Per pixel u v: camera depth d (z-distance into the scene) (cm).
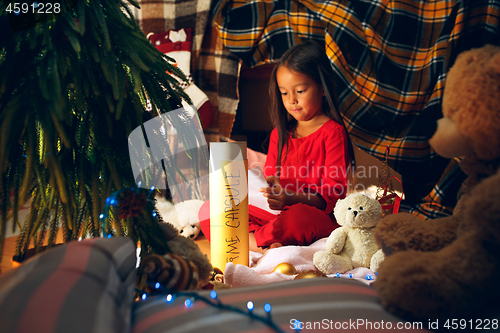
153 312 34
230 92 174
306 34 154
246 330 30
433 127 45
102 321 23
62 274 27
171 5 176
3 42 47
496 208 32
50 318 22
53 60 45
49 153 44
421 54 143
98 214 50
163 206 89
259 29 160
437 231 45
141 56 54
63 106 45
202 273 53
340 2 147
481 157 42
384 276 36
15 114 41
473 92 39
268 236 106
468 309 34
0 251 48
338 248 79
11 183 48
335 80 148
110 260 33
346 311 34
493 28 130
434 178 142
